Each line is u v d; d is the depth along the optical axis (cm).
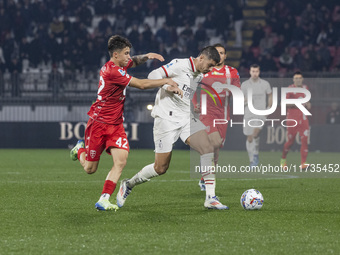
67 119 4766
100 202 1438
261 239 1100
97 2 5994
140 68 5116
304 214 1418
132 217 1349
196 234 1147
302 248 1022
